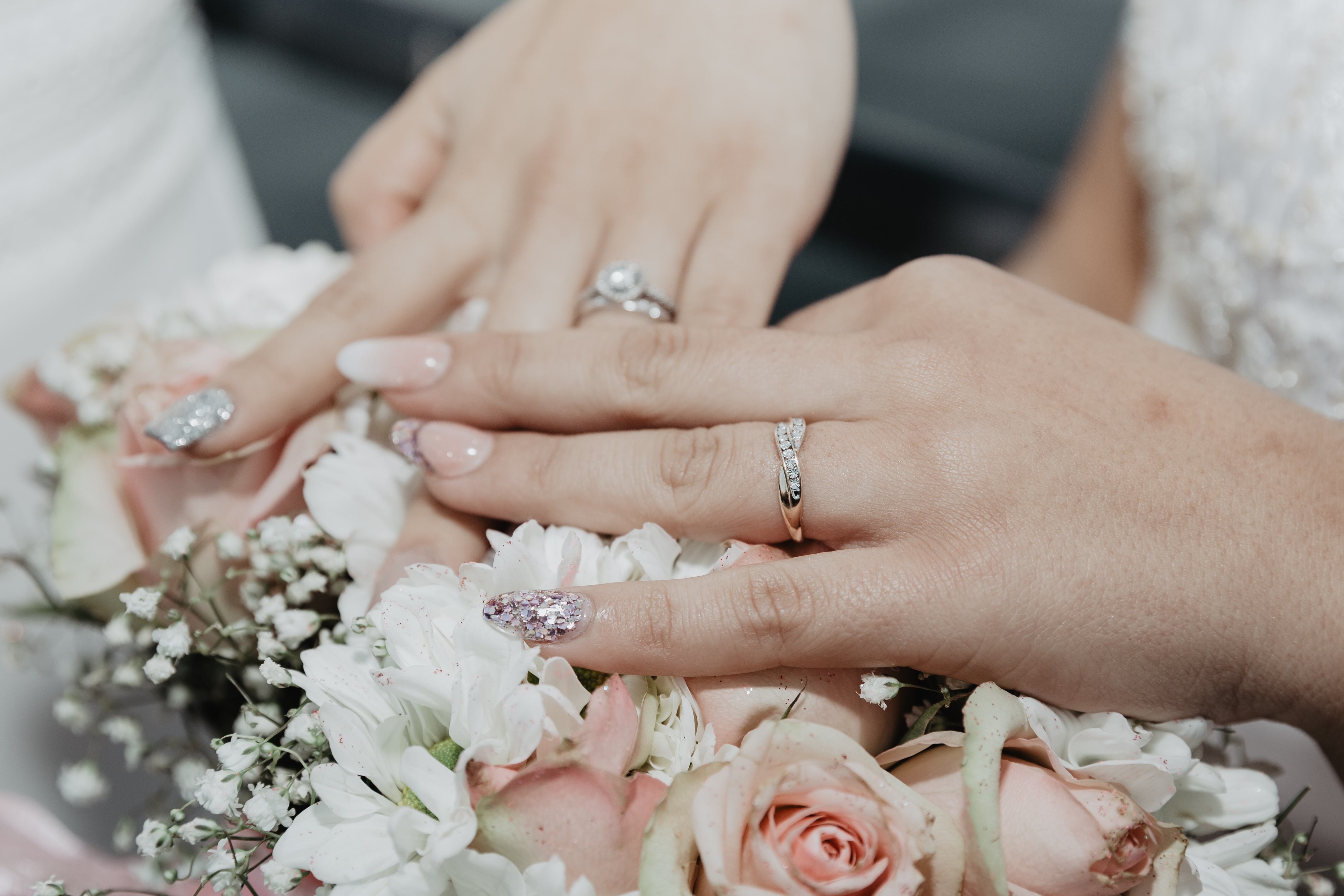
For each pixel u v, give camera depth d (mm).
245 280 354
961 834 255
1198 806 278
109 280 424
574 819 247
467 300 361
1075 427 289
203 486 309
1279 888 277
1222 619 277
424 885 254
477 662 263
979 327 302
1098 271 469
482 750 251
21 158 389
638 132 364
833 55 389
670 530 296
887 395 295
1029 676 280
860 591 274
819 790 247
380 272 340
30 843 333
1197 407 292
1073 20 981
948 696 276
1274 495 283
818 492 288
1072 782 258
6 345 393
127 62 414
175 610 302
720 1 382
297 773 281
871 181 832
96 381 322
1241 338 391
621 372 307
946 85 895
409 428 304
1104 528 280
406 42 960
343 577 309
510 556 270
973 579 277
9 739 369
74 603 317
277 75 972
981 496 282
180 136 459
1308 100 369
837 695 275
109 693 334
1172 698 281
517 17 407
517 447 303
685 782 249
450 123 401
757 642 271
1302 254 367
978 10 993
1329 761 293
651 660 270
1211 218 396
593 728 250
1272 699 283
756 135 366
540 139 367
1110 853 251
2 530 382
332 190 411
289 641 289
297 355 316
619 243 354
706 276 351
